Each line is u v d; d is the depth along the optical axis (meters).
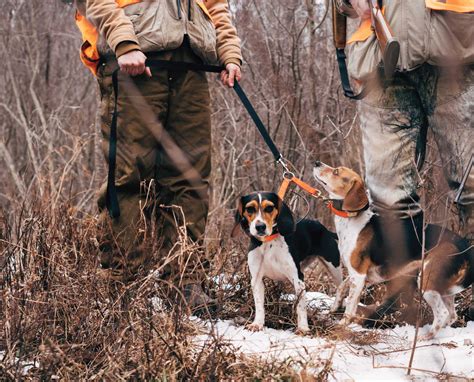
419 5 3.65
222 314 4.01
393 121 3.85
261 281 3.89
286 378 2.82
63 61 10.16
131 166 3.91
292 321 3.96
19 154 8.75
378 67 3.76
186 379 2.80
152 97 3.89
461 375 2.99
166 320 3.16
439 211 2.55
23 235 3.81
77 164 6.71
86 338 3.14
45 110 9.28
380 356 3.33
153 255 3.67
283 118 6.47
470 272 3.74
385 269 3.88
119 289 3.48
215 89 6.67
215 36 4.16
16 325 3.13
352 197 3.94
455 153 3.41
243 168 6.37
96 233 4.02
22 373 2.82
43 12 10.05
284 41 6.65
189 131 4.05
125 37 3.75
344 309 4.16
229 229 5.30
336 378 2.96
